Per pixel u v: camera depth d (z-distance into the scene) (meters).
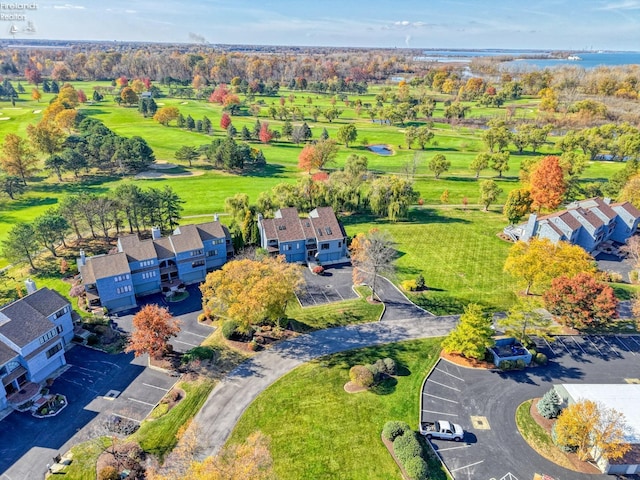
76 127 174.25
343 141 173.50
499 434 46.66
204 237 78.56
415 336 62.41
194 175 135.75
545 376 54.84
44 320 55.66
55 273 78.12
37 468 43.34
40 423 48.47
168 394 52.03
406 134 169.38
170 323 64.00
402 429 45.62
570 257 66.56
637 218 88.38
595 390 48.62
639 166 106.75
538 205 98.62
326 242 82.50
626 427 43.59
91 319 64.00
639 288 73.50
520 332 58.81
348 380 53.97
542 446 45.38
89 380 54.69
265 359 57.78
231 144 140.25
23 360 52.31
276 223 82.88
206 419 48.28
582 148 148.88
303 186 102.00
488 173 140.38
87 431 47.38
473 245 89.50
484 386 53.16
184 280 77.38
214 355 58.56
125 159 133.38
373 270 77.62
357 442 45.47
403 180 102.62
